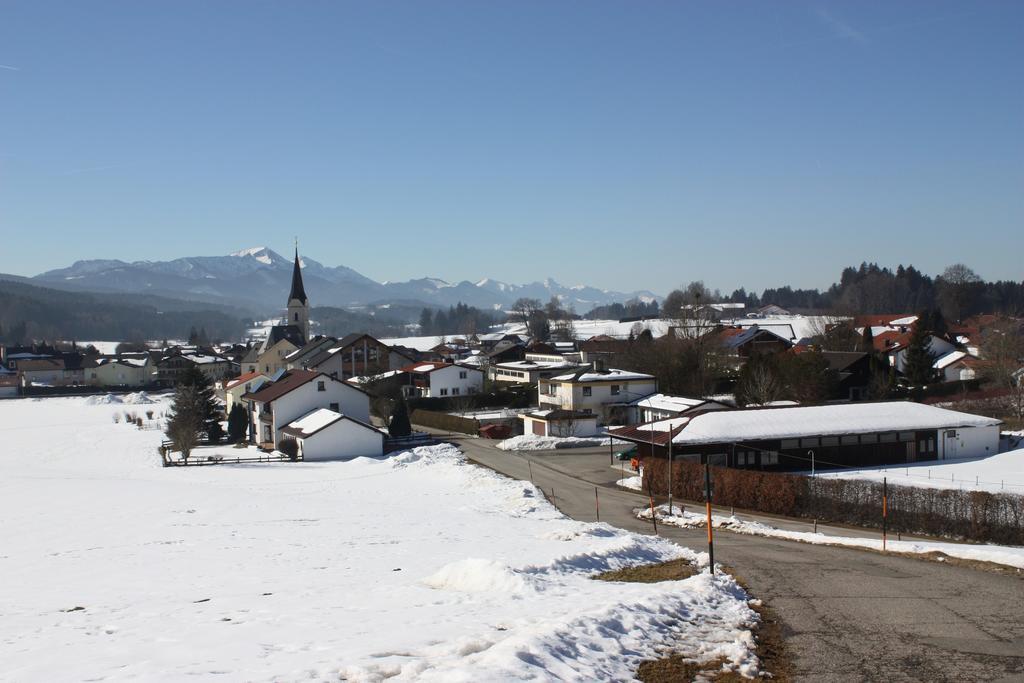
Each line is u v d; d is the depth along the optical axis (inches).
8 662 467.2
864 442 1886.1
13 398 5442.9
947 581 804.6
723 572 828.6
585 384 2758.4
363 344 4320.9
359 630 529.0
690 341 3432.6
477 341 7381.9
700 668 498.9
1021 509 1189.7
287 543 1047.0
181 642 506.9
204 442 2878.9
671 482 1579.7
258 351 5772.6
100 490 1676.9
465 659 430.0
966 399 2733.8
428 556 925.8
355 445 2383.1
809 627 619.2
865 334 3919.8
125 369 6737.2
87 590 764.0
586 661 462.9
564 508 1551.4
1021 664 526.6
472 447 2508.6
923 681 493.7
